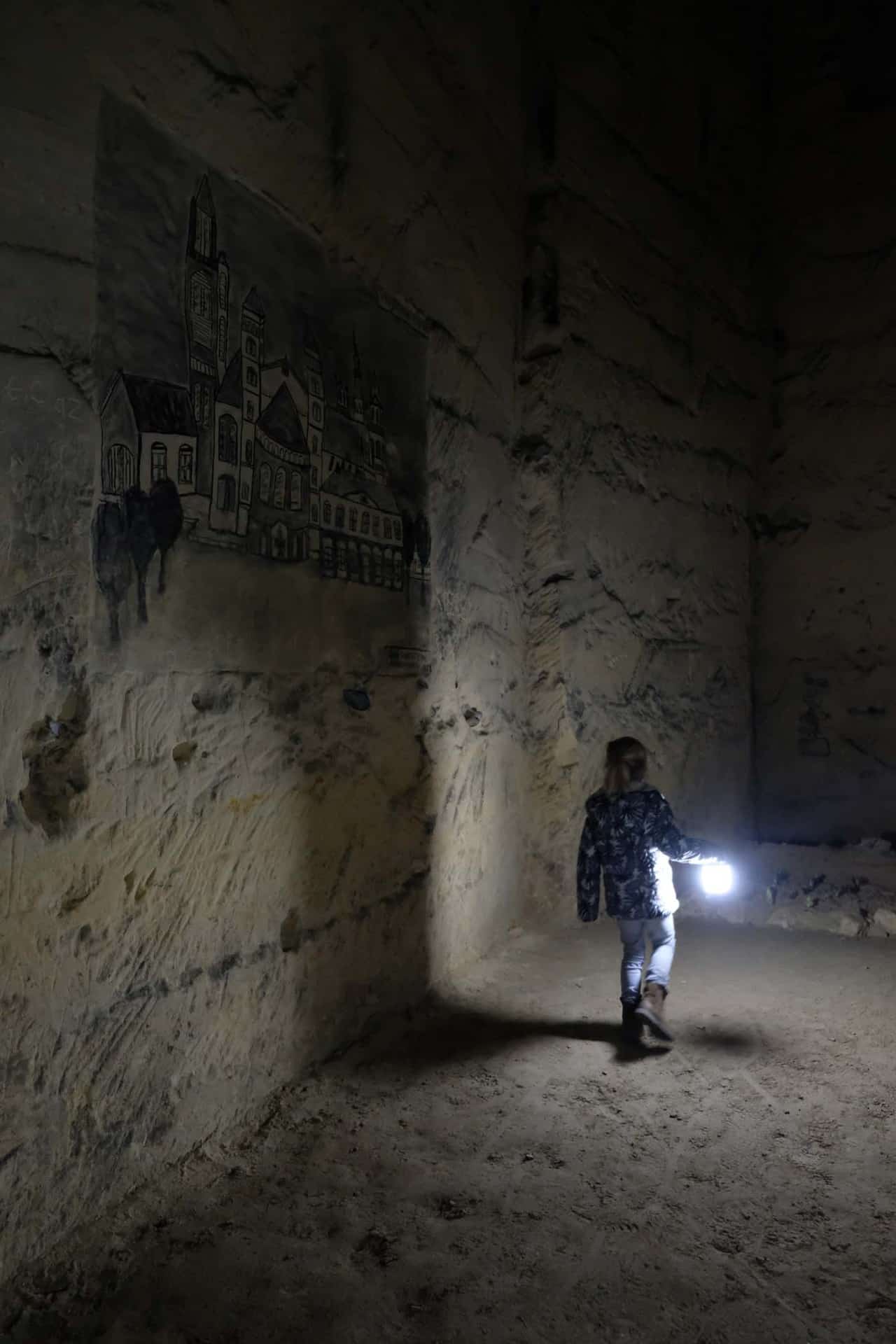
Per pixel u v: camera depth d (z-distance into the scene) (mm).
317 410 4473
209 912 3740
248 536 3951
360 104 4820
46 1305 2814
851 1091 4281
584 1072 4496
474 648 6250
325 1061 4551
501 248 6695
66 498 3029
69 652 3055
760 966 6148
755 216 9273
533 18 7055
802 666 9266
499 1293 2920
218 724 3773
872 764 8992
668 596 8195
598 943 6648
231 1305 2859
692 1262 3062
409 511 5379
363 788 4883
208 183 3715
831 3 9094
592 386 7332
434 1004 5418
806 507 9266
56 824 3020
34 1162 2928
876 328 8992
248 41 3934
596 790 7371
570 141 7090
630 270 7734
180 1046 3566
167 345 3482
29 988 2920
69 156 3049
